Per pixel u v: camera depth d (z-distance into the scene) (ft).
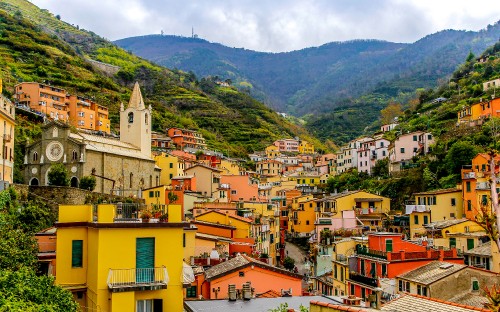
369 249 219.41
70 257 115.55
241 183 437.99
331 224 333.42
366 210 372.79
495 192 51.88
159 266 110.42
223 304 140.36
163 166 493.77
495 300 54.39
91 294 110.11
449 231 268.82
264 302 142.51
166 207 118.21
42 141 385.70
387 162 548.31
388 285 186.09
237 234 270.67
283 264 347.15
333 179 584.40
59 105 628.69
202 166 411.13
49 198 279.08
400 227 346.13
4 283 95.91
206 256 202.28
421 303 81.92
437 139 492.54
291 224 457.68
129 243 108.99
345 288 225.56
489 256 209.56
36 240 149.59
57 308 94.12
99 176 382.63
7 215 229.45
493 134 432.66
